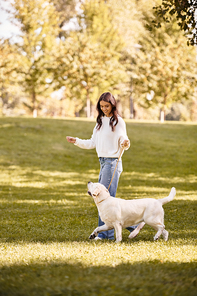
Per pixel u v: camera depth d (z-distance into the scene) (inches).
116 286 111.3
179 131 1109.7
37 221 283.1
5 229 250.4
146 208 189.3
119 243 181.0
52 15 1332.4
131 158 799.1
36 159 770.8
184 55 1321.4
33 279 120.9
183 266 133.1
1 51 1286.9
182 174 657.6
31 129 1013.2
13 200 421.1
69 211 332.8
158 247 171.3
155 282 115.3
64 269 131.9
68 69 1307.8
